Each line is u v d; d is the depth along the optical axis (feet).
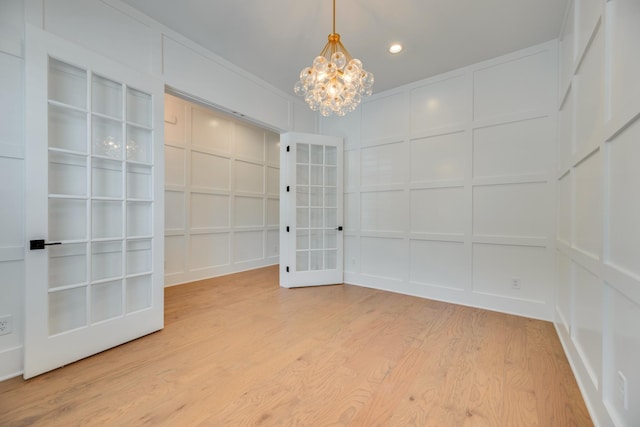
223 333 8.02
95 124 6.91
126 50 7.59
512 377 5.90
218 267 15.48
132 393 5.36
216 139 15.57
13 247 5.91
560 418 4.75
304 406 5.04
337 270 13.55
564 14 7.60
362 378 5.88
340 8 7.56
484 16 7.81
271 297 11.42
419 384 5.68
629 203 3.72
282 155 12.98
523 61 9.41
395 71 10.84
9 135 5.87
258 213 17.97
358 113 13.39
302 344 7.37
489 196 10.03
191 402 5.13
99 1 7.11
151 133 7.97
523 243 9.39
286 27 8.45
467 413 4.87
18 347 5.93
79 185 6.64
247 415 4.81
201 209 14.80
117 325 7.18
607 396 4.27
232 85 10.48
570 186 6.87
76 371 6.06
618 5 4.10
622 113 3.84
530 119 9.29
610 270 4.18
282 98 12.70
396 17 7.88
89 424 4.58
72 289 6.50
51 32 6.32
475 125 10.28
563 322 7.39
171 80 8.58
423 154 11.50
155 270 8.05
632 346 3.60
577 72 6.34
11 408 4.91
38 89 5.84
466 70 10.48
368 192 13.09
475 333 8.04
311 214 13.42
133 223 7.71
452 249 10.82
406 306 10.34
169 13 7.91
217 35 8.87
